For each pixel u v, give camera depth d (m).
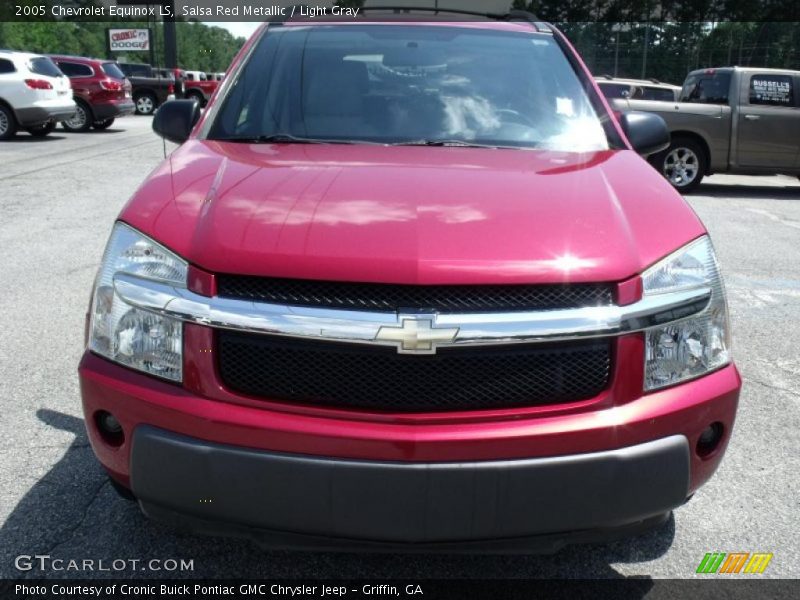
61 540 2.53
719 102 11.80
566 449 1.95
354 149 2.86
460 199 2.25
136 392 2.04
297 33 3.60
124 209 2.31
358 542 1.98
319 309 1.93
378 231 2.05
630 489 1.99
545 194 2.33
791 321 5.17
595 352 2.01
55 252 6.38
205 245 2.05
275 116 3.14
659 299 2.06
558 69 3.45
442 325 1.91
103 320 2.14
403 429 1.92
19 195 9.04
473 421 1.94
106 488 2.83
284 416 1.95
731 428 2.21
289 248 2.00
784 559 2.54
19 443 3.16
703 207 10.34
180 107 3.35
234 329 1.96
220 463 1.94
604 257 2.04
